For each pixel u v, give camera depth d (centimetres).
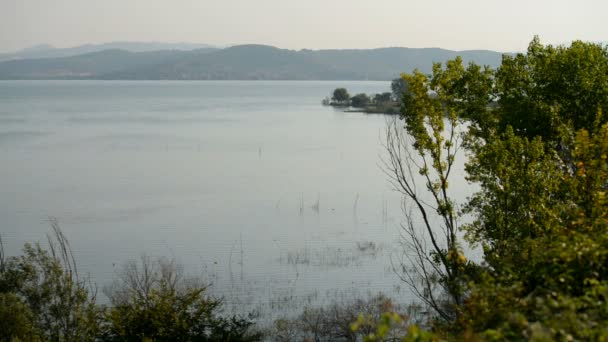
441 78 2489
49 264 2864
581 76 2795
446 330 1182
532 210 2159
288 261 5047
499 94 3005
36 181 9025
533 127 2833
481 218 2484
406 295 3997
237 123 19612
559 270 1138
